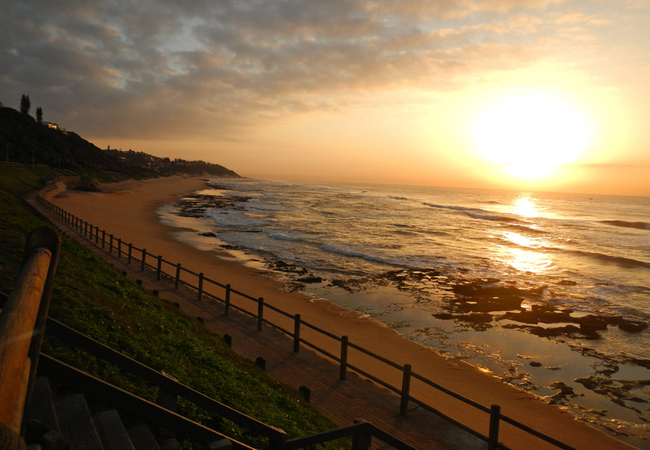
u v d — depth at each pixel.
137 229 41.59
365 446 4.77
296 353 11.99
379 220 66.06
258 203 95.31
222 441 4.24
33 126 123.94
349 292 24.59
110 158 170.12
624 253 43.00
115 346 6.27
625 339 18.50
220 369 8.07
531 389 13.90
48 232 2.48
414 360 15.30
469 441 8.16
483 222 68.94
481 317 20.88
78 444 3.31
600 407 12.89
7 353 1.53
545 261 36.66
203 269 27.25
